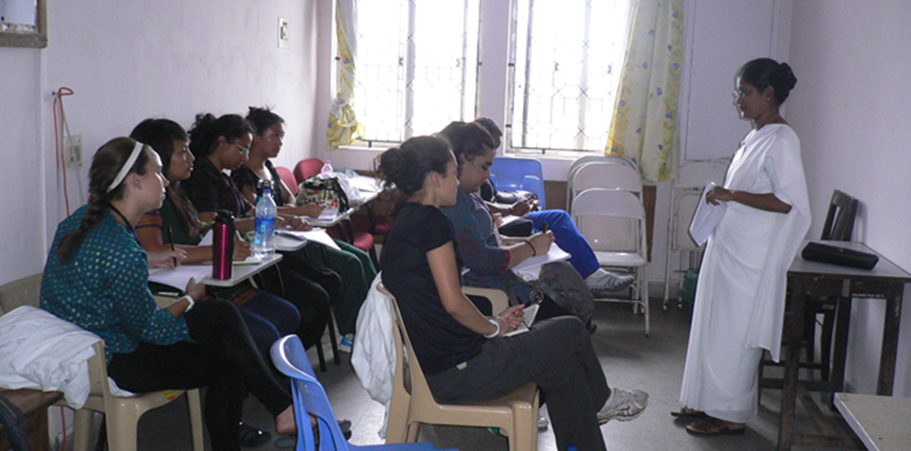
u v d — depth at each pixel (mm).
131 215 2297
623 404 2816
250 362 2420
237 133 3432
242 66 4414
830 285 2873
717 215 3100
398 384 2328
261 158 4000
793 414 2957
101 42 3057
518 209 4078
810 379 3715
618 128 5379
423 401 2271
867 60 3564
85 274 2170
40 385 2012
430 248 2195
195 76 3871
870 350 3400
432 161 2242
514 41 5547
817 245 3143
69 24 2844
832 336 3957
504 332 2354
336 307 3869
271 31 4789
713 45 5234
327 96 5707
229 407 2471
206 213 3297
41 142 2719
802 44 4789
